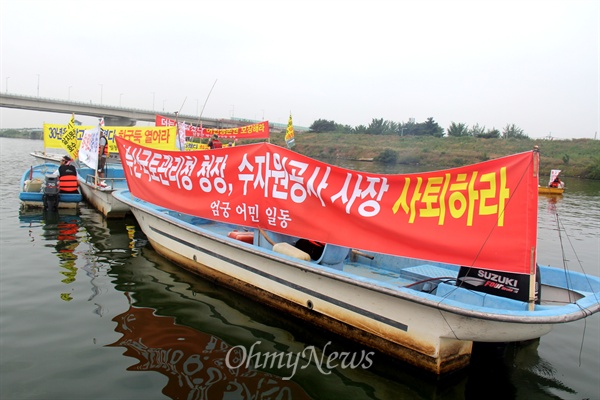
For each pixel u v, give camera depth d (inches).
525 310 148.1
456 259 151.6
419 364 157.5
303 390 147.9
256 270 214.7
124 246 327.3
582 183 1270.9
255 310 216.1
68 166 466.3
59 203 458.6
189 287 244.2
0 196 533.0
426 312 151.2
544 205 749.3
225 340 182.1
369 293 166.2
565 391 154.6
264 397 141.9
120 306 212.8
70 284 239.8
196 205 246.7
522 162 140.1
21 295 220.1
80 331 182.9
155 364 159.0
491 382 159.2
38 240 333.1
